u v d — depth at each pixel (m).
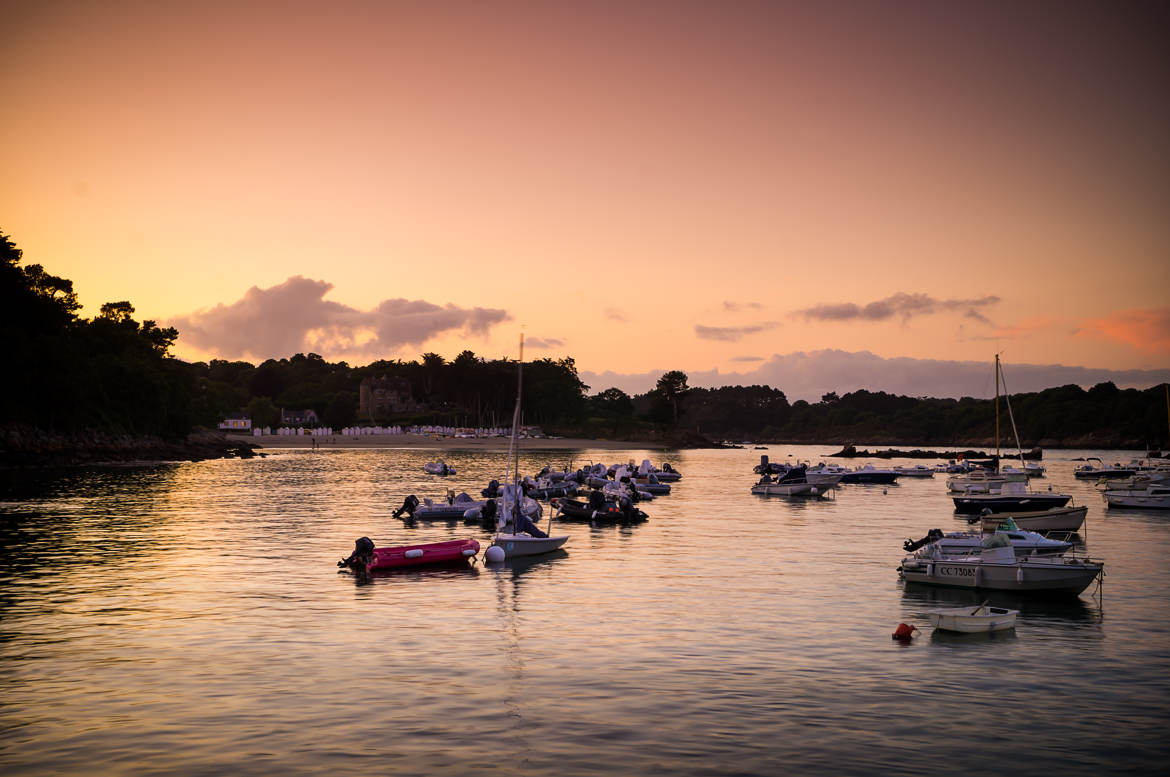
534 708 20.27
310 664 23.80
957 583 35.00
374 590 34.62
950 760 17.36
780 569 40.12
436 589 34.97
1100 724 19.47
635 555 44.66
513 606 31.67
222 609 30.84
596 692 21.50
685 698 21.08
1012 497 65.44
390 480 100.94
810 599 33.12
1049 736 18.72
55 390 131.25
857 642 26.61
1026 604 32.47
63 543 47.28
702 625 28.75
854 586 35.84
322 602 32.22
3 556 42.69
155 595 33.28
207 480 98.31
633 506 61.50
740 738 18.45
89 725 19.00
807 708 20.42
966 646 26.17
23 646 25.62
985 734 18.81
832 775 16.56
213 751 17.53
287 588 34.94
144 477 101.88
